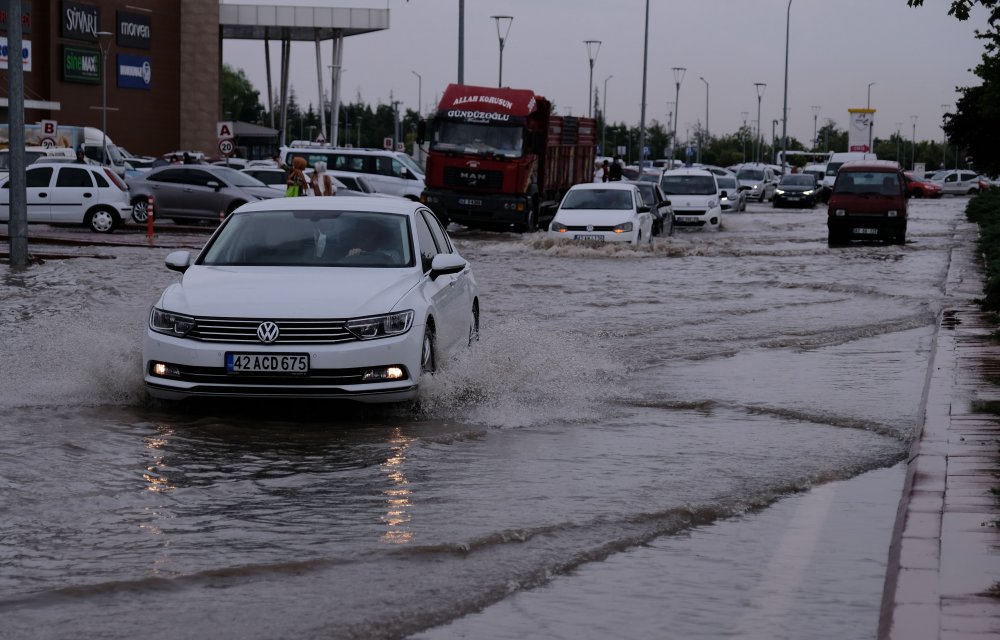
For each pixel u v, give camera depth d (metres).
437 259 12.02
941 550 6.45
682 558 6.88
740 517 7.83
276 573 6.44
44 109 81.88
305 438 10.02
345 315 10.62
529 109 41.72
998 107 34.56
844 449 9.88
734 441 10.16
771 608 6.00
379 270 11.66
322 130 99.56
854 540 7.27
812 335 17.34
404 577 6.40
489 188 41.69
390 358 10.69
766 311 20.64
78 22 84.56
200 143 94.81
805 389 12.74
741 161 183.12
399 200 13.05
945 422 10.16
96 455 9.16
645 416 11.30
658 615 5.89
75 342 12.44
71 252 30.55
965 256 33.94
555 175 46.03
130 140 90.31
